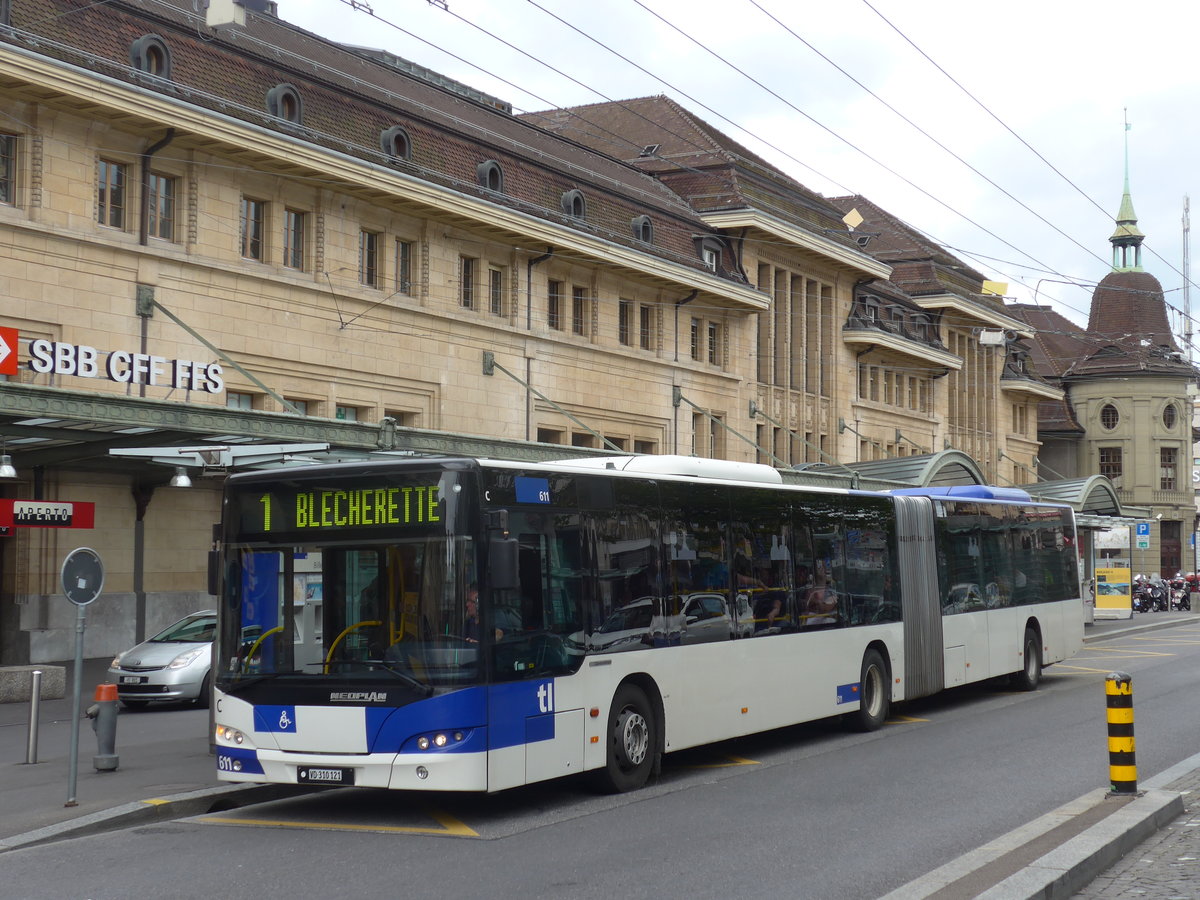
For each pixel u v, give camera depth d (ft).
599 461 47.85
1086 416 282.77
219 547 39.91
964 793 41.50
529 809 39.93
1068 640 83.46
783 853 32.76
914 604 63.93
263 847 34.50
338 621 37.60
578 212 130.93
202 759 47.98
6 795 40.88
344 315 107.34
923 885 27.32
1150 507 276.21
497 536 37.63
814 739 56.59
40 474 88.58
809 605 54.65
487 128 131.95
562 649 39.83
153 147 92.63
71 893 29.63
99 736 45.47
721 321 157.58
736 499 50.37
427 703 36.09
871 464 153.28
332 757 36.81
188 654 70.38
